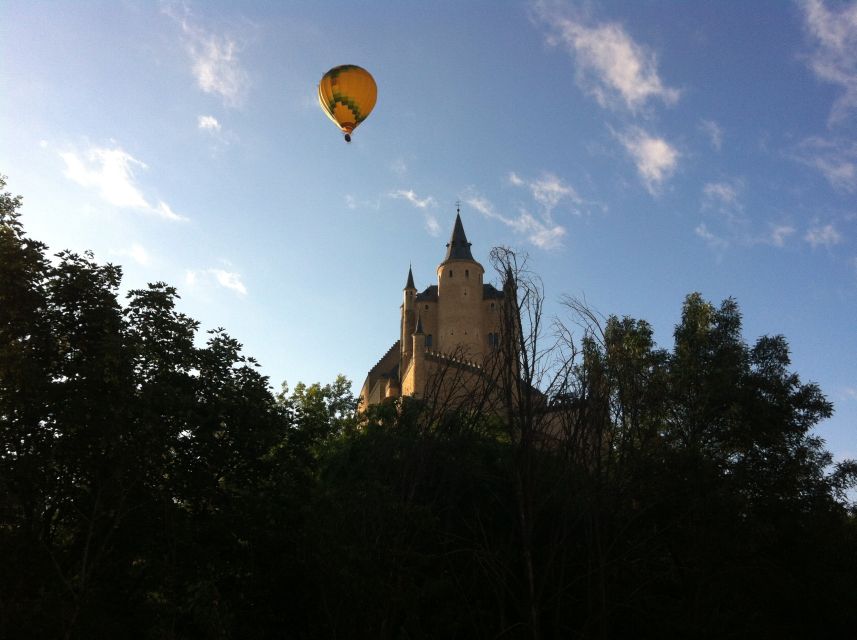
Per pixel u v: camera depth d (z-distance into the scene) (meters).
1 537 18.88
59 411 19.31
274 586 21.17
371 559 19.67
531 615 19.94
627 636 23.31
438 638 21.30
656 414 25.84
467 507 24.28
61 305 20.91
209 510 22.28
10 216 22.00
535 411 22.19
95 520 19.59
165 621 18.86
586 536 21.86
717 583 24.30
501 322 23.08
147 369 20.94
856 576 24.55
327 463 28.25
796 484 25.95
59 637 17.64
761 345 29.12
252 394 23.11
